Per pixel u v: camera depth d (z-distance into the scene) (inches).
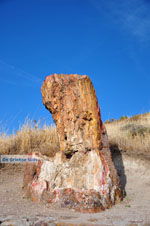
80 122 295.4
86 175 285.1
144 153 441.7
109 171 283.3
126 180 365.7
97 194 262.7
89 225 192.4
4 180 361.7
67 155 301.0
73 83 299.4
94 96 299.3
